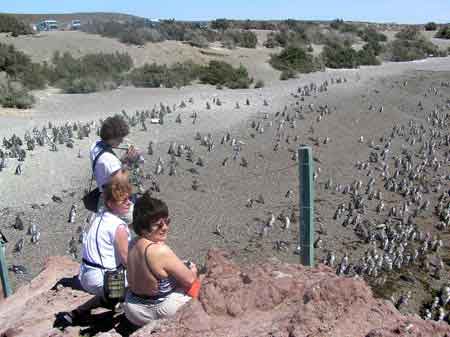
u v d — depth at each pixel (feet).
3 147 79.92
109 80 142.41
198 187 69.97
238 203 66.85
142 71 150.20
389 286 53.83
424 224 68.80
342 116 104.88
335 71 171.53
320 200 70.79
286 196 69.67
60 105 116.47
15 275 48.85
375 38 256.73
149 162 76.13
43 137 82.64
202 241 57.06
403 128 102.22
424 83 142.41
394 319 16.19
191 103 112.37
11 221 59.47
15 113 105.40
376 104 116.37
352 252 58.54
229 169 76.74
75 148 81.41
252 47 215.31
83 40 185.47
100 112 106.73
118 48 183.83
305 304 16.28
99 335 19.71
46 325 22.21
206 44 203.31
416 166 85.10
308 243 23.82
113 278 20.62
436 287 54.90
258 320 16.67
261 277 18.02
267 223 61.21
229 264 19.35
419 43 242.58
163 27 215.72
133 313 17.98
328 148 88.89
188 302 17.47
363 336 15.42
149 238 17.70
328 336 15.34
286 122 98.17
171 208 63.87
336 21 313.73
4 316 24.98
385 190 76.23
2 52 139.95
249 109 106.52
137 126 91.81
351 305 16.33
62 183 69.87
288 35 231.50
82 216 61.93
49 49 172.14
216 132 90.84
